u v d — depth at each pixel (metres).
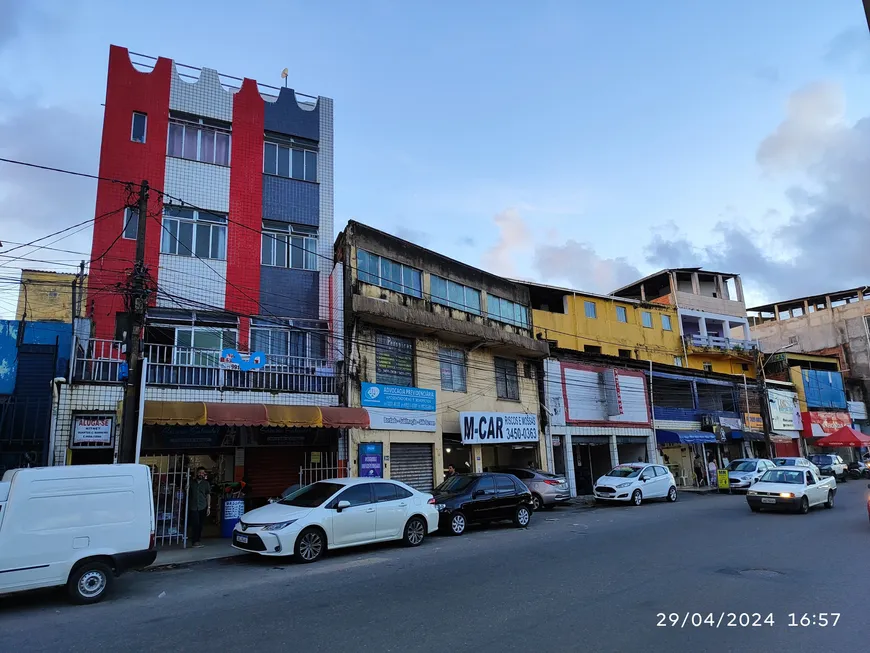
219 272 18.09
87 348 14.98
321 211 20.48
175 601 7.94
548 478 21.81
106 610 7.58
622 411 29.80
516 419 23.91
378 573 9.41
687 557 10.27
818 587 7.91
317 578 9.17
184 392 15.59
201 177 18.56
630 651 5.52
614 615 6.69
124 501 8.71
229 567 10.58
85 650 5.91
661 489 23.09
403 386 20.12
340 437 18.08
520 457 26.16
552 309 35.97
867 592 7.59
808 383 45.53
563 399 27.30
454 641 5.86
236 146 19.41
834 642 5.71
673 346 39.41
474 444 22.23
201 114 19.06
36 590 8.75
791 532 13.17
